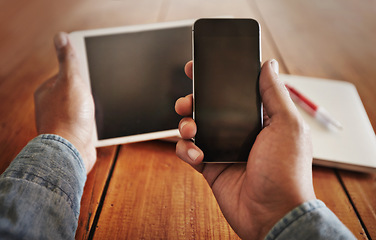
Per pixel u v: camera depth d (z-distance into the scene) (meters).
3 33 0.89
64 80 0.61
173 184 0.57
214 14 0.98
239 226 0.46
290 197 0.41
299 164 0.43
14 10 0.99
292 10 1.03
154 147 0.63
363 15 1.02
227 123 0.52
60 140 0.51
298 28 0.95
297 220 0.39
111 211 0.52
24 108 0.68
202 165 0.54
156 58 0.65
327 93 0.71
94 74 0.64
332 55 0.85
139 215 0.52
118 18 0.95
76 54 0.63
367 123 0.65
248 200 0.46
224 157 0.51
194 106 0.52
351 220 0.52
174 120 0.62
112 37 0.65
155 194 0.55
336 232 0.38
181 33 0.66
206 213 0.53
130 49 0.65
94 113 0.62
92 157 0.59
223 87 0.53
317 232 0.38
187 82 0.64
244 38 0.53
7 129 0.64
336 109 0.68
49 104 0.60
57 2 1.04
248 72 0.53
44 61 0.80
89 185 0.56
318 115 0.65
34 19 0.95
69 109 0.58
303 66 0.81
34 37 0.87
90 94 0.62
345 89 0.73
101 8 1.00
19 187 0.42
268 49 0.86
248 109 0.52
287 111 0.46
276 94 0.48
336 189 0.57
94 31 0.65
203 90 0.53
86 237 0.49
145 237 0.49
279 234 0.39
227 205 0.49
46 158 0.48
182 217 0.52
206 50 0.53
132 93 0.63
